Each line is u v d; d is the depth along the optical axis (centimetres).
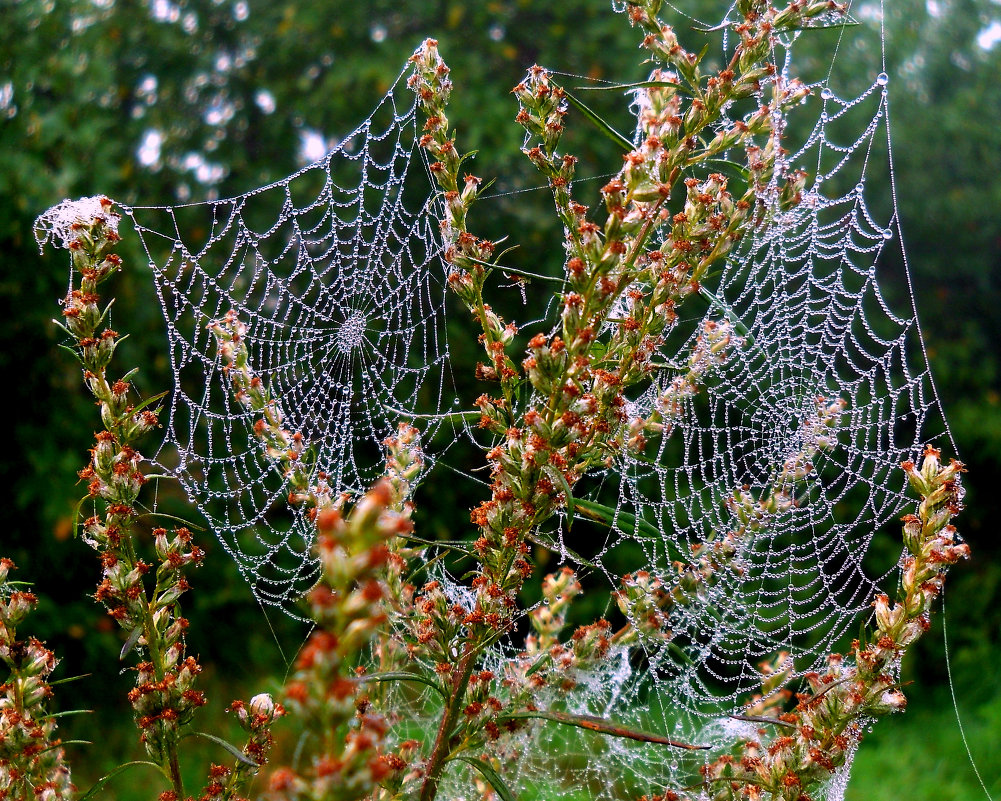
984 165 761
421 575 262
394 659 193
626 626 215
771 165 193
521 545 152
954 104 762
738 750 243
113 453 159
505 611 153
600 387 161
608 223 146
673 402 220
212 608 561
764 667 287
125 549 160
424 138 179
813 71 657
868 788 485
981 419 725
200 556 162
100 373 164
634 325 165
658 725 375
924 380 699
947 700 635
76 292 164
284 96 641
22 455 552
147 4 650
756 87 177
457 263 173
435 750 149
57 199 550
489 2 626
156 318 558
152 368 561
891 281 698
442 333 520
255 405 223
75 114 574
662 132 172
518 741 217
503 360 165
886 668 156
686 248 170
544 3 628
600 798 345
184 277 554
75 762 479
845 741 160
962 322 766
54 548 550
